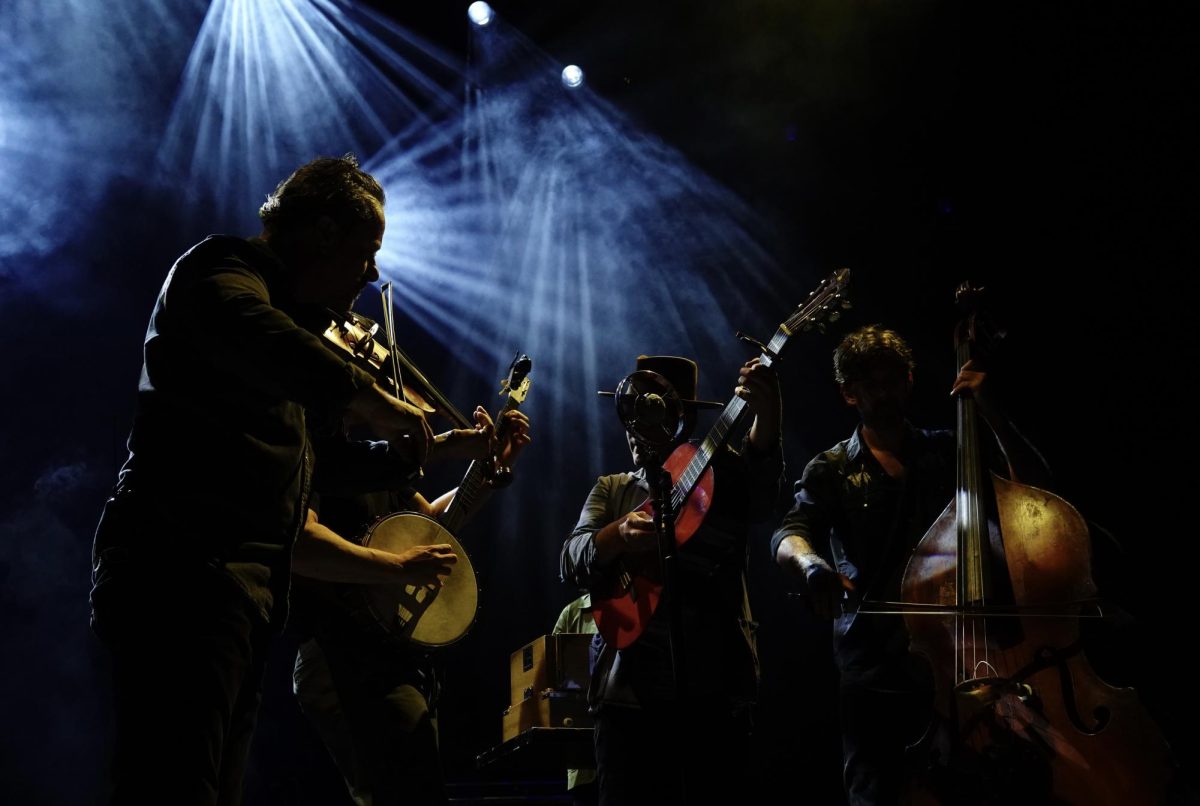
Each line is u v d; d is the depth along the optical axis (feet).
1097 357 24.23
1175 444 22.70
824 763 27.14
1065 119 25.72
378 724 10.96
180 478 7.33
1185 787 8.79
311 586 11.16
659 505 10.09
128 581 7.11
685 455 11.87
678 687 9.49
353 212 8.38
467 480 12.50
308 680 11.57
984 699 9.45
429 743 11.07
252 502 7.55
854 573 11.91
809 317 10.93
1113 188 24.84
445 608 11.64
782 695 28.02
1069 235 25.48
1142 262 24.14
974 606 9.85
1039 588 9.86
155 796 6.66
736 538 11.39
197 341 7.37
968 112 27.43
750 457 11.37
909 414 27.63
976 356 11.64
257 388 7.67
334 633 11.11
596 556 11.44
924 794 9.63
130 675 6.97
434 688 11.85
